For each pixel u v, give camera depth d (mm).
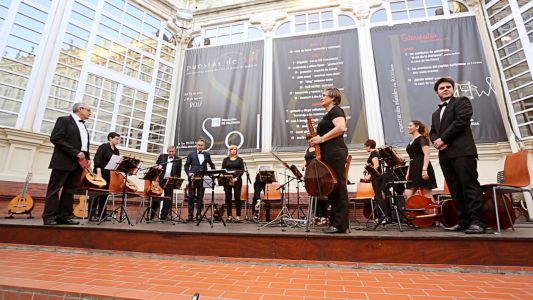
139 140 7141
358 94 6594
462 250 2264
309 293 1712
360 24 7086
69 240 3053
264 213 6020
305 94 6906
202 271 2211
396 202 3596
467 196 2650
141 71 7414
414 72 6371
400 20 6930
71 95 6129
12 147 5230
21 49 5574
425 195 3947
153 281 1926
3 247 3080
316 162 2805
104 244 2949
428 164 3816
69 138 3584
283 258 2527
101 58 6723
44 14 5945
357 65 6801
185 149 7332
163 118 7688
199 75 7820
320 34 7238
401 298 1626
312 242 2506
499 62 5930
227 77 7586
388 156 3328
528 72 5492
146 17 7793
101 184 3924
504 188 2838
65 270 2182
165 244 2797
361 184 4848
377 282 1933
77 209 5543
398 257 2348
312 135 3070
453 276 2066
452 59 6246
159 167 4395
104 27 6867
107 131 6617
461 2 6699
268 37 7668
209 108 7477
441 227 3729
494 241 2227
